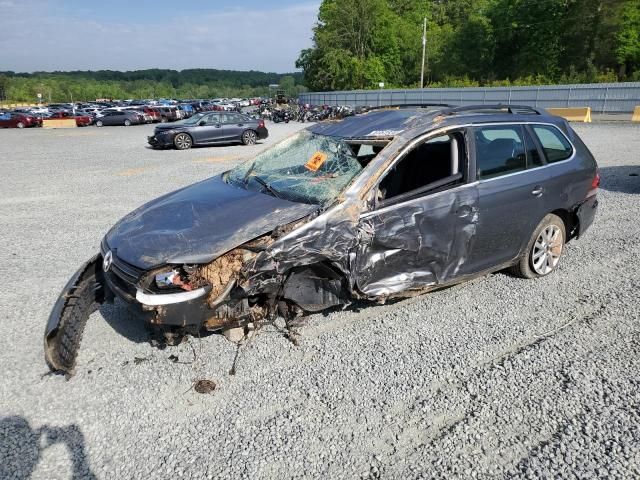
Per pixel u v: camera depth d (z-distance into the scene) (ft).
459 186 13.10
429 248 12.66
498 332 12.82
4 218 25.75
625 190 29.07
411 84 219.61
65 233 22.81
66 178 38.14
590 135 59.36
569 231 16.92
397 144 12.59
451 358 11.63
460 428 9.29
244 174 14.58
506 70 193.98
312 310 11.97
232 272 10.43
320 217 11.23
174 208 12.68
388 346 12.17
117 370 11.34
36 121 121.39
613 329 12.91
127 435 9.28
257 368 11.30
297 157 14.38
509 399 10.11
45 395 10.51
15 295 15.75
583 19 159.84
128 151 59.16
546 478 8.11
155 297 10.03
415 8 254.27
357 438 9.09
